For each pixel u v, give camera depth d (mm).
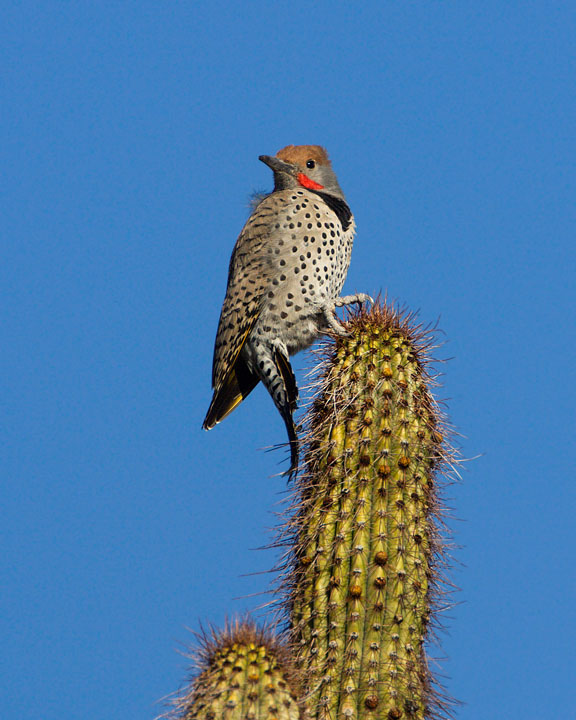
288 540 9344
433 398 9555
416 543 8719
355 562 8562
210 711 6980
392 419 9039
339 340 9805
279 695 7074
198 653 7512
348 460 8938
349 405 9180
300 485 9375
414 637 8500
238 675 7129
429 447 9188
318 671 8367
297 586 8938
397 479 8836
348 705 8195
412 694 8312
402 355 9414
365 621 8438
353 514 8758
